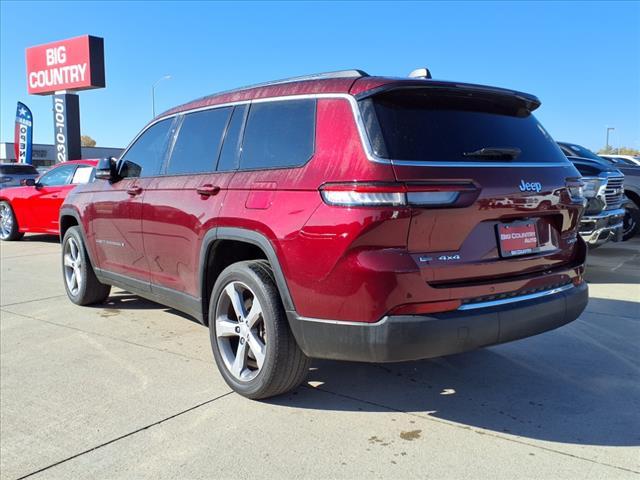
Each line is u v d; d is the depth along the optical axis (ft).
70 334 16.01
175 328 16.56
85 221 17.81
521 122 11.33
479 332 9.34
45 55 68.90
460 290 9.27
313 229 9.42
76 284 19.19
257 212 10.59
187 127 14.11
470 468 8.79
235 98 12.71
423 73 10.82
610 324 16.62
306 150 10.23
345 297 9.12
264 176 10.84
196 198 12.57
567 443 9.57
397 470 8.75
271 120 11.38
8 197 37.52
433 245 9.14
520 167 10.27
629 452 9.26
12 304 19.66
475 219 9.46
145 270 15.03
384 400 11.37
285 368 10.60
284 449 9.43
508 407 11.02
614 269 25.86
